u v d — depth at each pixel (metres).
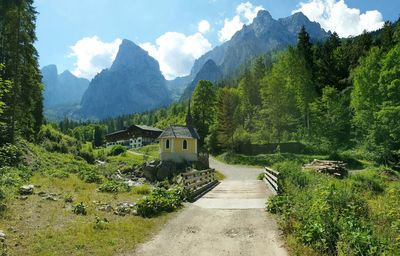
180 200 16.73
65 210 13.97
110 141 132.25
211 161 61.31
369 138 47.62
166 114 199.12
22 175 23.28
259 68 96.19
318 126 58.69
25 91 39.97
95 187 22.53
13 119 34.28
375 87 51.00
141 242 10.60
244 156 59.66
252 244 10.37
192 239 11.02
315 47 95.44
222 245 10.40
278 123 66.94
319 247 9.09
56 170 30.80
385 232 8.84
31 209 13.73
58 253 9.09
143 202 14.44
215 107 84.44
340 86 78.94
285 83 67.88
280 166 24.48
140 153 81.19
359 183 24.00
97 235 10.81
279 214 13.56
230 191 21.83
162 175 41.69
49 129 61.00
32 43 40.72
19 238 10.02
